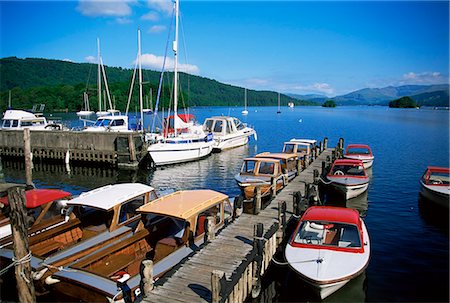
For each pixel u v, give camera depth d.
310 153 31.81
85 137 37.44
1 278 12.69
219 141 43.72
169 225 14.84
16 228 10.14
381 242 16.73
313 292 11.96
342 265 11.58
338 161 25.16
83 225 15.50
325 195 24.72
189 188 27.83
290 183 23.06
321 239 12.91
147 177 31.86
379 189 25.83
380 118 113.06
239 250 12.74
